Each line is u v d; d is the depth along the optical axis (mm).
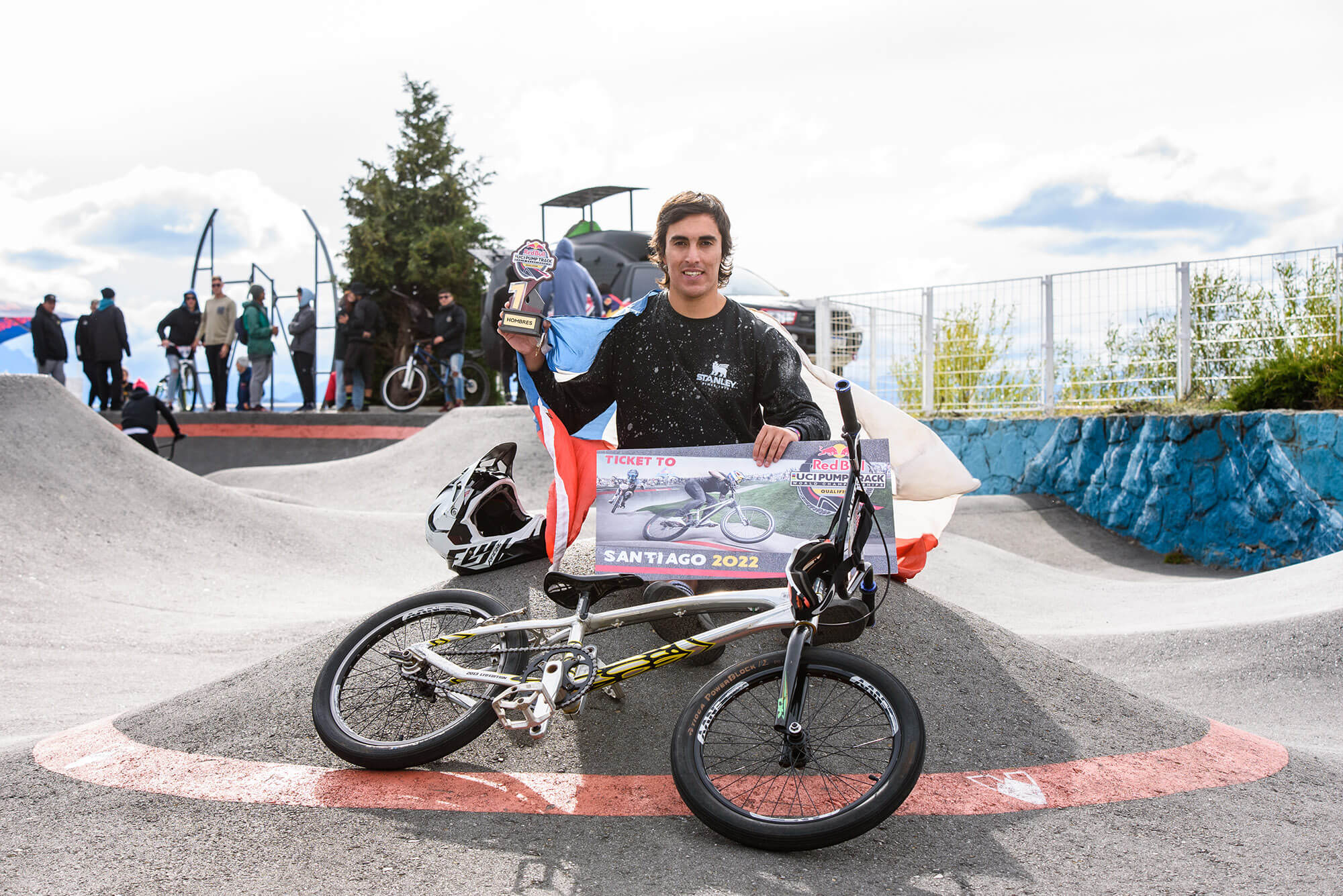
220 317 16234
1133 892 2270
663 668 3154
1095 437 10906
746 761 2664
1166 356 10758
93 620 6031
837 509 2918
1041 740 3070
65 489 7633
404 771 2824
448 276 25688
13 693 4566
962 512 10703
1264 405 9844
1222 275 10391
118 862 2338
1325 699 4578
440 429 12594
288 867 2312
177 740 3057
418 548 8844
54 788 2770
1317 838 2588
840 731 2682
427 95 27094
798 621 2566
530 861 2346
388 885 2232
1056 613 7105
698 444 3146
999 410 11875
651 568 2990
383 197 26344
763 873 2299
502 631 2795
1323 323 9859
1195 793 2842
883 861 2383
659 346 3189
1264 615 5883
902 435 3836
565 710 2672
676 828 2520
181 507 8180
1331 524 8891
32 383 8312
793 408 3141
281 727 3066
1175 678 5043
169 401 16812
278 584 7438
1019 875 2336
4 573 6406
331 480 12141
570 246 9633
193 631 5980
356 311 15375
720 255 3143
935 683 3250
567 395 3324
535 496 10250
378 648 3074
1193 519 9891
